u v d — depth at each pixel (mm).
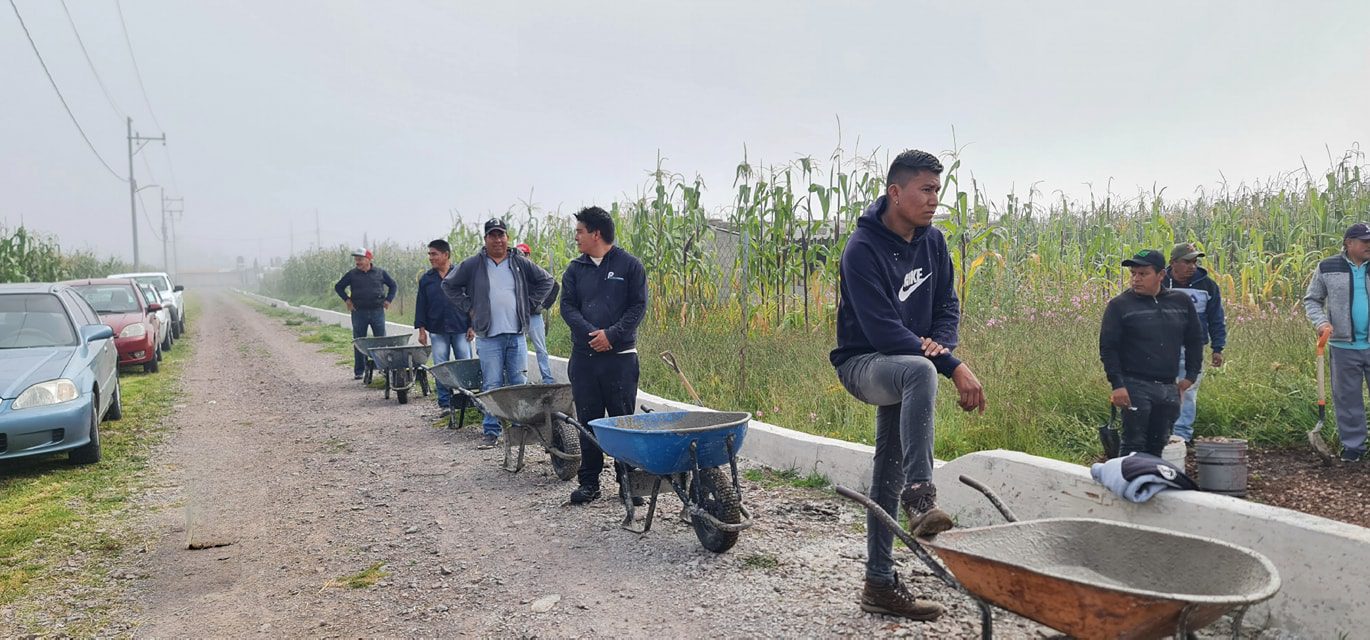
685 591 4273
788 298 11594
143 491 6750
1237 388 6816
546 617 4066
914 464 3223
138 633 4105
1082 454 6012
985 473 4762
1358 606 3156
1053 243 12367
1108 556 2996
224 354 18031
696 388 9078
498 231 7770
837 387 7840
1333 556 3232
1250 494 5145
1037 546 3064
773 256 11297
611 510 5816
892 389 3375
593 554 4934
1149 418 5340
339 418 10000
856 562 4500
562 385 6645
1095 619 2439
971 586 2791
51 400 7160
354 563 5012
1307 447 6082
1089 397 6758
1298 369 7016
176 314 22609
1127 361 5348
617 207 14375
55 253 24359
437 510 6031
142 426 9609
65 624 4219
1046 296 10711
